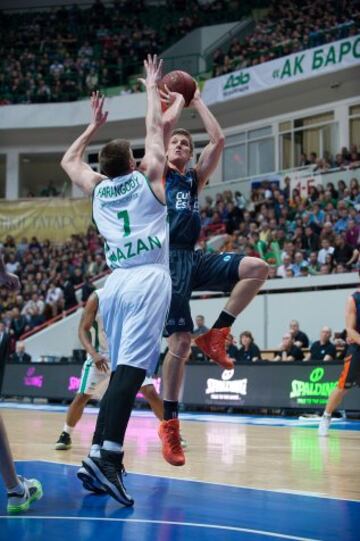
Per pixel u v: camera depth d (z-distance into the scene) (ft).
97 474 11.03
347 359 25.13
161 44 84.33
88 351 20.21
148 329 11.45
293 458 18.29
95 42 87.30
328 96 67.56
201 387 40.65
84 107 79.15
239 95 69.15
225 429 28.09
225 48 80.89
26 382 50.57
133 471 15.57
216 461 17.57
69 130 81.35
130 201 11.89
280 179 63.21
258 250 53.72
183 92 14.34
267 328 49.85
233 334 51.65
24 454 19.02
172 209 14.43
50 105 80.12
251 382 38.29
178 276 14.23
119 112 76.89
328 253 48.62
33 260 70.69
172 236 14.34
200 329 44.75
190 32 83.97
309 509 11.09
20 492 10.78
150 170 11.94
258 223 58.18
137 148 79.92
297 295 48.44
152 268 11.73
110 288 11.82
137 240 11.71
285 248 51.34
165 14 88.89
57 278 65.36
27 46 88.58
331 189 55.26
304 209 56.24
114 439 11.12
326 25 66.23
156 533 9.30
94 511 10.84
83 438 23.90
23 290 66.85
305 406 35.78
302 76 64.34
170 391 13.66
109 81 81.71
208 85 72.02
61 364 48.11
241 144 75.31
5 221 77.41
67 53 86.33
